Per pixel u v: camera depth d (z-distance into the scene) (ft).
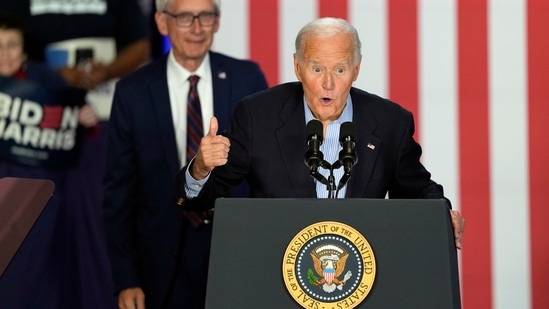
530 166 72.23
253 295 39.17
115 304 70.38
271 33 71.92
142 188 62.08
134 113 61.98
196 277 61.21
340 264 39.24
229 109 62.39
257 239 39.73
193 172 45.11
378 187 47.80
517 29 72.13
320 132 42.86
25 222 41.32
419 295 38.81
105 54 70.59
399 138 48.52
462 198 72.43
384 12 72.13
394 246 39.32
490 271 72.43
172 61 63.05
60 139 70.44
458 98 72.38
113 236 61.67
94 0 70.54
